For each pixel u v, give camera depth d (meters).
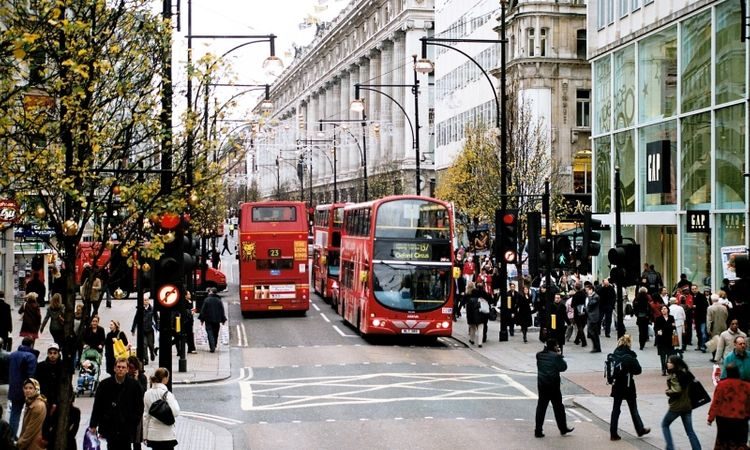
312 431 19.45
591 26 51.44
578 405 22.30
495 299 41.75
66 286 13.03
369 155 112.31
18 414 17.22
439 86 88.12
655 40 43.75
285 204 44.59
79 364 22.84
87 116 13.63
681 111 41.03
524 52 63.47
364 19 119.38
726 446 15.17
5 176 12.95
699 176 39.41
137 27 16.91
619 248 24.28
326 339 36.12
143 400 14.54
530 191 51.22
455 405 22.39
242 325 41.47
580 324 32.56
